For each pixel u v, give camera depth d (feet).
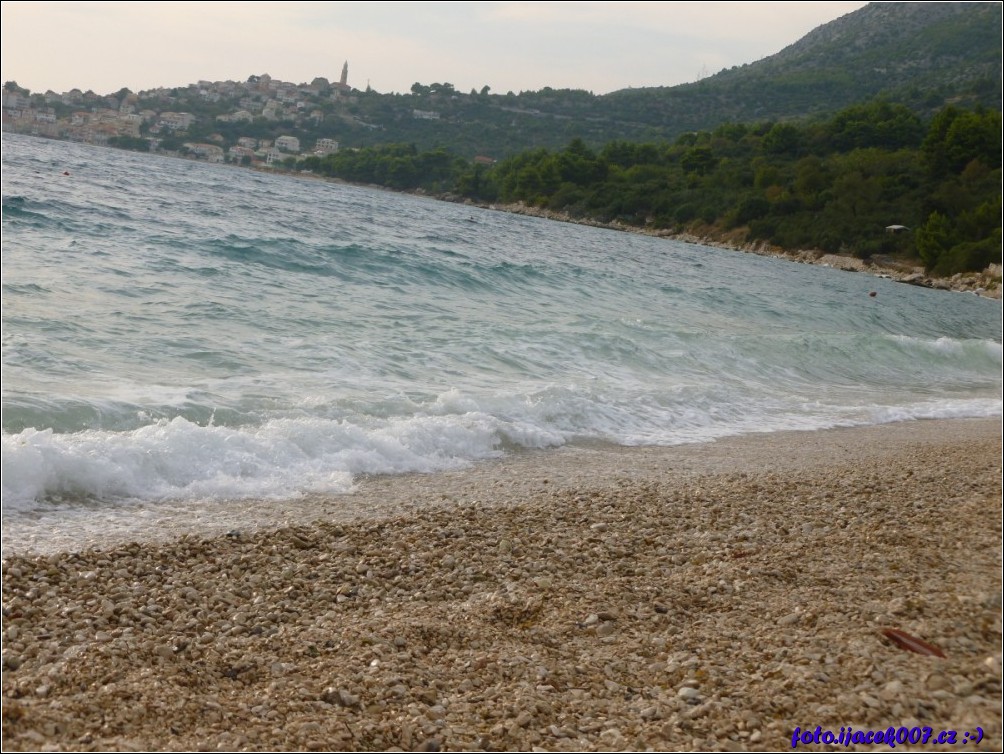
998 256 254.06
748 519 25.73
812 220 318.65
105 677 14.43
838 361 64.75
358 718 13.85
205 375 36.52
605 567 21.30
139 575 19.08
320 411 33.04
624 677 15.66
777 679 15.39
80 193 128.77
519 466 31.53
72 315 45.32
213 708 13.82
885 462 35.70
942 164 330.34
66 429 27.78
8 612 16.53
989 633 17.58
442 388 39.34
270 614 17.70
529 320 61.31
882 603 18.93
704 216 363.35
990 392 62.28
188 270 66.64
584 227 350.23
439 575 20.35
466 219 248.93
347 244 89.81
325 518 24.12
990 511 27.43
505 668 15.71
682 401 44.37
